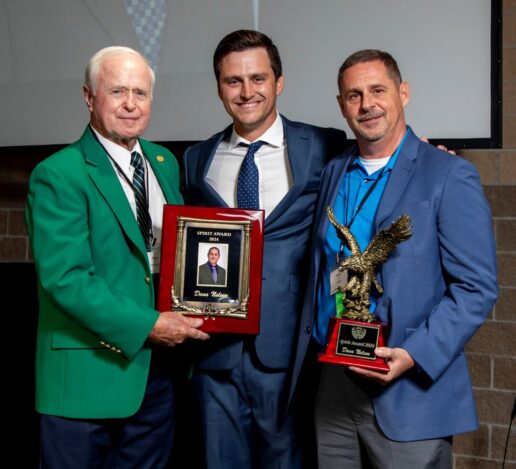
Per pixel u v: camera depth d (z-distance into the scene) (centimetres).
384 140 163
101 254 168
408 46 251
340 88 168
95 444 173
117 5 285
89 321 161
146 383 173
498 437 259
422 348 148
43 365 172
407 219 145
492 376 260
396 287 153
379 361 148
